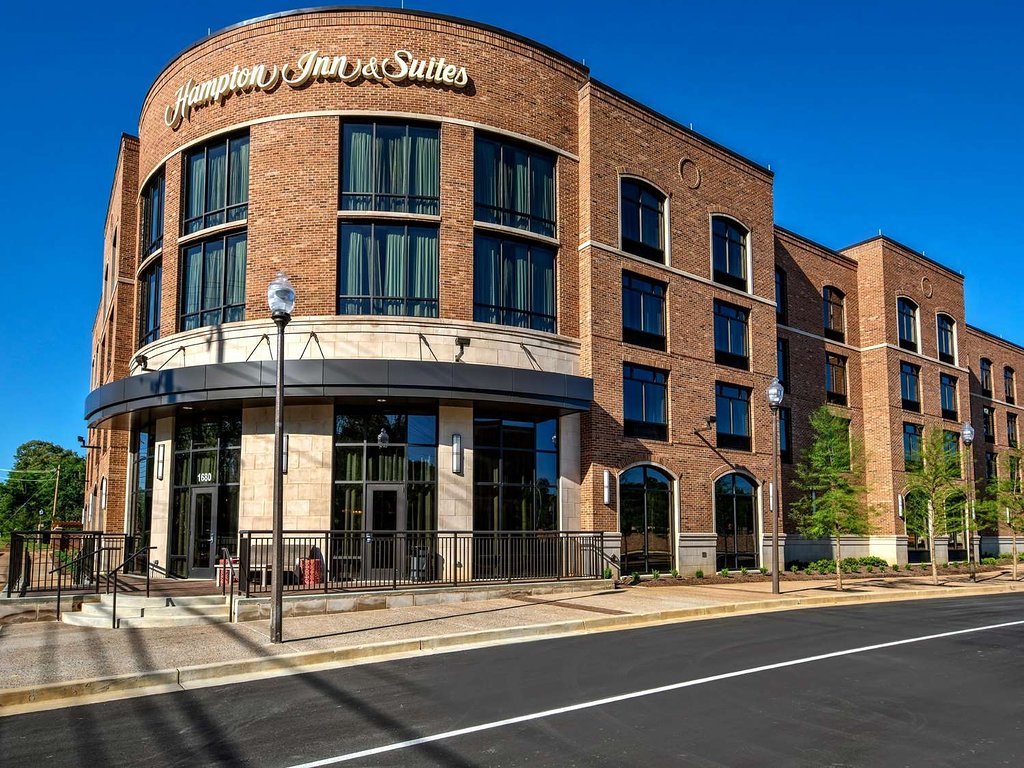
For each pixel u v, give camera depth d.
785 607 18.67
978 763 6.64
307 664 11.02
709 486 25.83
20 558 16.11
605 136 24.03
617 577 22.22
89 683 9.32
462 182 21.14
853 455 25.80
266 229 20.34
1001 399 47.25
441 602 17.09
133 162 27.00
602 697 8.88
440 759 6.72
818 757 6.79
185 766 6.64
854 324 36.34
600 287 23.23
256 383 18.50
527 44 22.88
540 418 22.05
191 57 22.20
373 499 19.88
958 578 29.72
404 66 20.83
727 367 27.22
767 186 29.72
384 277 20.47
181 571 20.86
